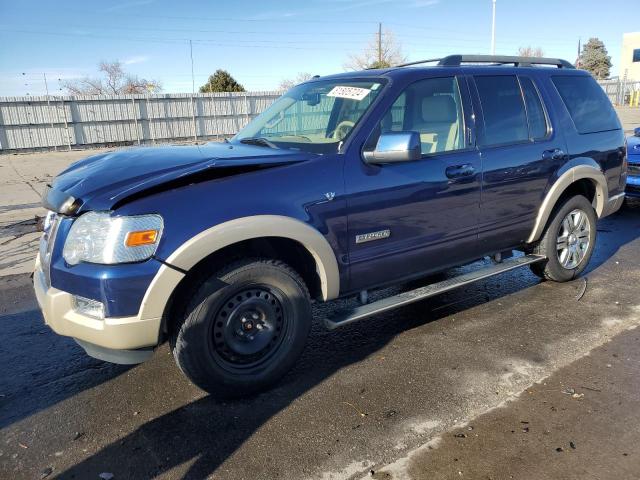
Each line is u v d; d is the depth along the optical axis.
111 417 3.16
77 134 26.58
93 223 2.86
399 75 3.87
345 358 3.83
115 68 57.06
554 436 2.86
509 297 4.91
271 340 3.34
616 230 7.40
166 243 2.86
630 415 3.03
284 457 2.76
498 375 3.52
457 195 3.99
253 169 3.18
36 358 3.95
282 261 3.36
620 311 4.53
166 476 2.64
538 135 4.66
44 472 2.69
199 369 3.09
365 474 2.61
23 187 12.70
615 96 40.78
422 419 3.05
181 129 28.97
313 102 4.11
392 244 3.71
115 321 2.84
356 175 3.46
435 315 4.55
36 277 3.36
